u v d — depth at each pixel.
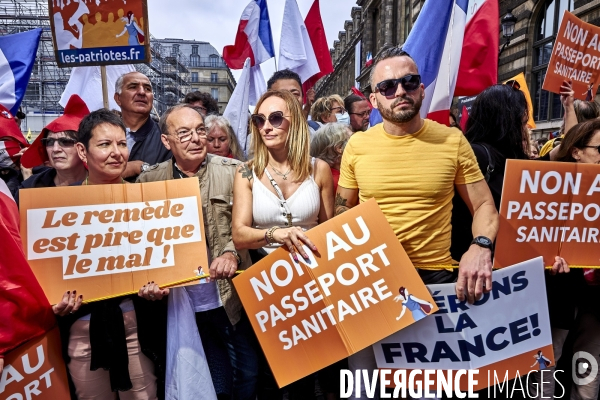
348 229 2.14
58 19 3.30
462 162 2.16
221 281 2.44
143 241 2.25
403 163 2.16
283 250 2.17
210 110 4.64
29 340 2.11
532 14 13.60
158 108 37.69
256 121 2.29
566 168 2.37
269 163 2.37
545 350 2.24
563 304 2.60
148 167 2.69
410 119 2.09
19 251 2.02
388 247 2.11
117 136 2.25
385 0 26.89
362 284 2.13
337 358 2.15
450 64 3.27
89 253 2.20
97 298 2.16
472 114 2.66
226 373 2.59
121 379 2.15
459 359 2.24
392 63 2.08
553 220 2.39
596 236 2.42
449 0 3.10
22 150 4.24
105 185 2.24
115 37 3.30
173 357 2.29
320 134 3.14
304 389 2.60
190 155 2.44
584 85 3.96
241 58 5.40
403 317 2.10
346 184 2.37
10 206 2.15
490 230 2.14
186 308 2.35
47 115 22.14
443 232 2.22
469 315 2.22
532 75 13.84
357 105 4.84
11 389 2.08
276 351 2.18
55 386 2.17
